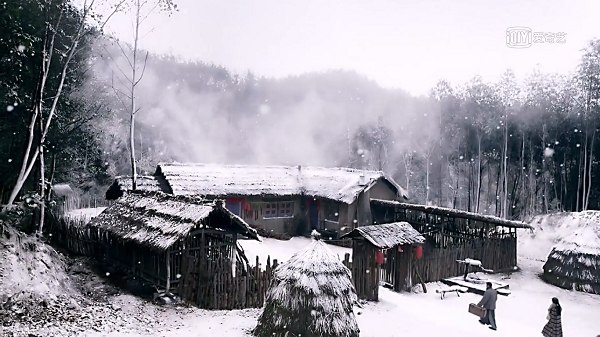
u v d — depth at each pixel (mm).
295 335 9852
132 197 17766
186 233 12664
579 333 14203
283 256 21125
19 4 14758
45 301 11586
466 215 22328
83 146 24984
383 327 12008
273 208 28406
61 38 17953
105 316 11375
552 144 35531
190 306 12766
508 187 39469
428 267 19625
